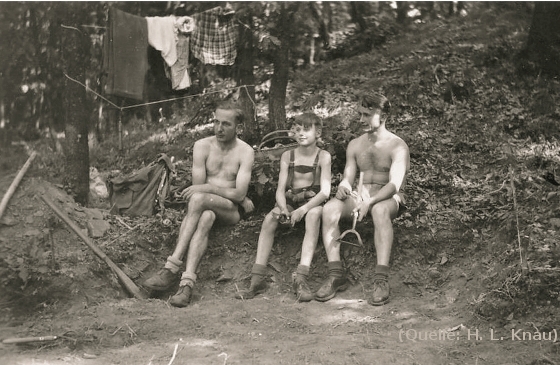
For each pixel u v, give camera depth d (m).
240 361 5.17
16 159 9.02
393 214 6.69
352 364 5.10
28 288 6.32
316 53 12.53
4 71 9.83
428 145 8.77
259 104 10.88
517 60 10.60
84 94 7.91
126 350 5.48
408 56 11.52
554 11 10.39
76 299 6.38
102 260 6.70
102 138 10.21
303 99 10.66
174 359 5.24
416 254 6.80
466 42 11.76
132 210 7.47
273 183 7.50
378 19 12.98
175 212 7.39
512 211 6.88
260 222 7.23
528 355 5.21
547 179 7.47
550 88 9.99
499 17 12.77
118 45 8.65
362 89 10.35
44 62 9.92
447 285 6.52
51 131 9.82
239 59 10.10
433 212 7.21
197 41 9.19
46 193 7.11
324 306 6.34
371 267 6.77
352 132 8.04
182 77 9.16
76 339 5.57
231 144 7.16
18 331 5.82
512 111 9.54
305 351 5.33
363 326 5.89
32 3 9.80
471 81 10.28
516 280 5.90
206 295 6.75
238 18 9.19
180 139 10.09
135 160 9.62
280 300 6.53
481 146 8.81
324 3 12.73
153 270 6.93
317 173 7.02
